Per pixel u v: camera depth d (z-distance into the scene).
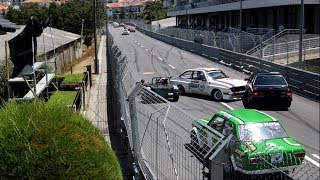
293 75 23.83
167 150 6.40
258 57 31.80
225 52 36.59
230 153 4.18
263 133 9.73
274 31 42.94
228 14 65.62
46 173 4.43
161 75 29.84
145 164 7.42
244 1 48.03
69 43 39.44
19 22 66.62
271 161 8.76
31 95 13.73
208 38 48.09
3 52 19.91
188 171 5.62
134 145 8.43
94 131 5.31
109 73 29.22
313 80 21.80
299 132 14.49
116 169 5.13
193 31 56.06
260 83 18.47
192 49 48.94
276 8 45.88
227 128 10.23
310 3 39.44
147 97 7.95
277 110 18.34
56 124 4.77
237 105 19.42
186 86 22.09
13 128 4.57
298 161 9.04
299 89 23.14
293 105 19.44
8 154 4.42
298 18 43.00
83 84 17.17
